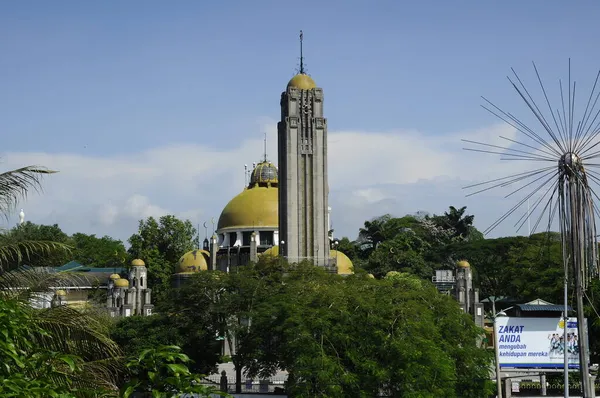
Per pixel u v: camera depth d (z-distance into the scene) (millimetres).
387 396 68438
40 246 32938
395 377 65375
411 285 87750
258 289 95062
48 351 26531
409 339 65938
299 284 86812
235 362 90562
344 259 160250
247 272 100125
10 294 33938
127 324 95812
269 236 177375
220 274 98688
